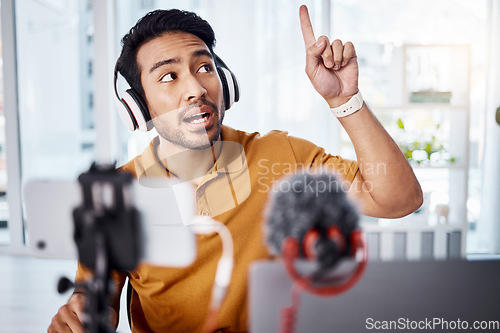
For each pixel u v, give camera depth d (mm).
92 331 460
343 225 400
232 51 3217
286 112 3227
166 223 469
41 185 462
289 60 3207
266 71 3217
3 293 2758
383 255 2605
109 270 457
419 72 2830
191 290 776
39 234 470
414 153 2844
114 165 475
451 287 505
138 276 788
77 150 3738
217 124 835
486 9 3355
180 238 468
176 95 806
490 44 3375
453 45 2713
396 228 2629
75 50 3656
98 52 3404
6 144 3529
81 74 3656
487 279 505
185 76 803
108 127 3438
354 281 424
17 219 3541
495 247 3443
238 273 782
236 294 774
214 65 838
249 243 803
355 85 773
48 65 3682
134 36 809
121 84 856
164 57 795
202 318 782
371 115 795
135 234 452
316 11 3182
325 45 740
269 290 475
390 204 823
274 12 3191
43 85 3693
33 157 3715
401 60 2814
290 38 3197
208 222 797
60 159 3740
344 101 783
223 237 793
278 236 405
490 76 3391
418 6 3340
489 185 3447
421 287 503
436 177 2959
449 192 2896
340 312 486
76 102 3691
